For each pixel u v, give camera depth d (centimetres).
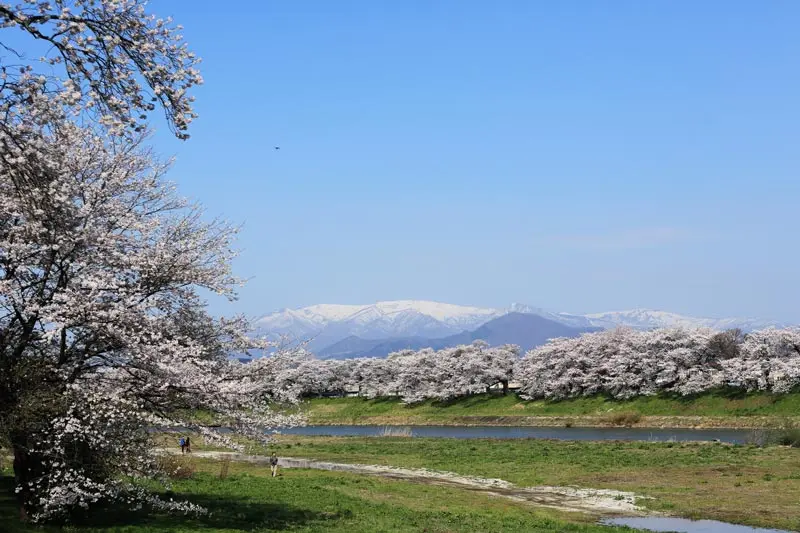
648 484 4403
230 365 2455
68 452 2100
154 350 2047
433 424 11762
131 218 2305
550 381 11669
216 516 2670
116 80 1508
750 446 6191
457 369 13112
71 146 2238
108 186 2264
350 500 3528
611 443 6925
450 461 5900
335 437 8738
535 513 3478
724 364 9788
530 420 10875
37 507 2102
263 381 2477
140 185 2431
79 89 1523
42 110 1586
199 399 2262
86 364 2216
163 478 2433
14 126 1638
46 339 2031
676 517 3419
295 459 6203
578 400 11400
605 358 11381
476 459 5991
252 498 3356
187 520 2511
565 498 3991
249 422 2341
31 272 2172
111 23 1515
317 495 3634
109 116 1469
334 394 15488
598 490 4234
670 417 9544
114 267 2217
